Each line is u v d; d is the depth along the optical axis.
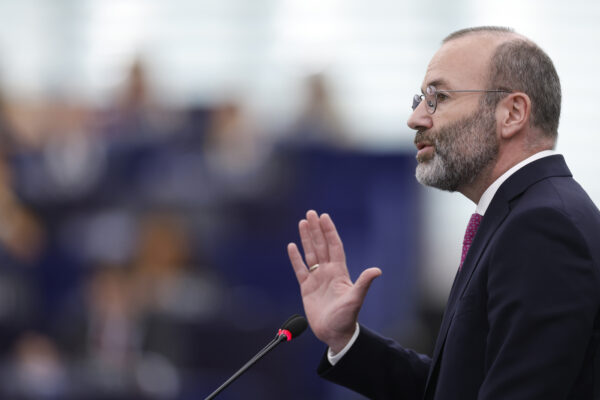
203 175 14.32
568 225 4.80
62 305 14.24
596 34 15.86
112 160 14.70
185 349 13.23
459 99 5.45
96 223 14.44
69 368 13.17
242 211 14.12
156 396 12.83
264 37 16.69
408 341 13.07
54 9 17.34
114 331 13.35
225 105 14.72
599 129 15.64
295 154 14.21
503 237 4.93
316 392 13.27
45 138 15.25
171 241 13.96
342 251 6.13
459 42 5.57
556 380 4.56
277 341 5.86
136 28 17.11
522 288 4.73
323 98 14.58
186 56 16.77
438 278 14.92
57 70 17.02
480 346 5.00
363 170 14.07
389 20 16.42
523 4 16.03
